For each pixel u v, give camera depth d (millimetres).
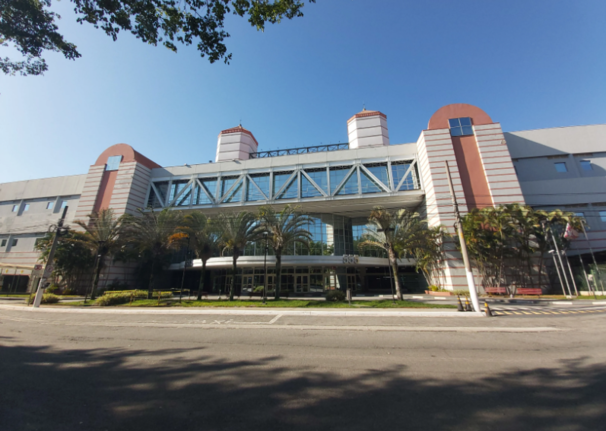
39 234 40281
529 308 16828
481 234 24516
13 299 26797
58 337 9609
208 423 3674
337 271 34625
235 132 46688
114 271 33656
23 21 8289
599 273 23734
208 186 37719
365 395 4551
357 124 43500
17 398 4453
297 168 35406
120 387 4961
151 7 7980
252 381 5234
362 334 9930
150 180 39438
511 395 4457
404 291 40500
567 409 3930
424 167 31469
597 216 28766
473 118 31078
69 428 3539
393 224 24094
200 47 8773
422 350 7566
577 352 7000
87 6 7926
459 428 3486
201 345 8328
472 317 13898
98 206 36688
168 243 26438
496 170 28672
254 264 31812
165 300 23359
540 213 24438
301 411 4008
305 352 7434
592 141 31031
